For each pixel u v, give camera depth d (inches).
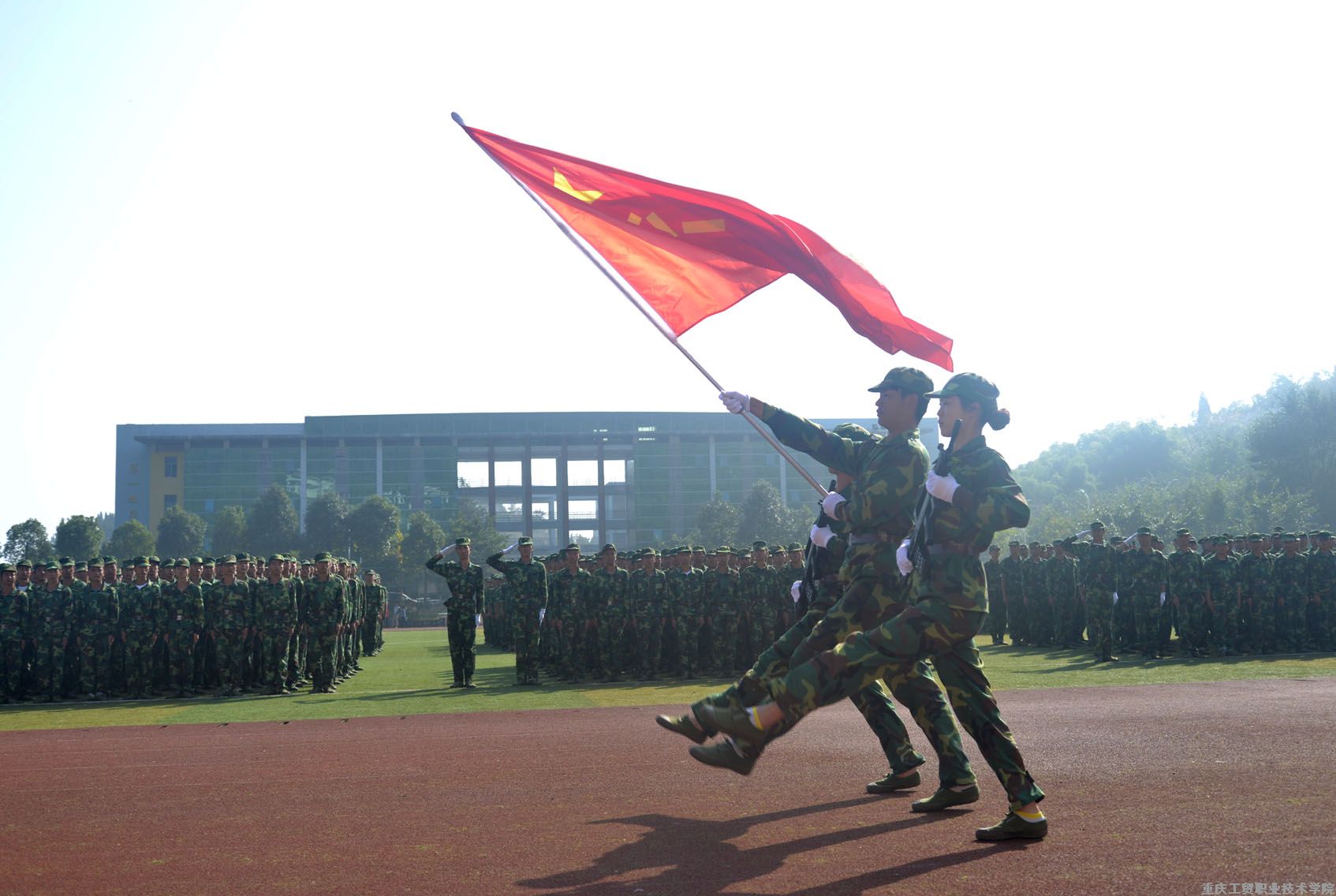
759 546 732.7
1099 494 5059.1
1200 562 780.6
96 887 181.8
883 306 306.8
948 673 209.8
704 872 183.6
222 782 291.7
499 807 247.3
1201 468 4266.7
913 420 248.7
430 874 185.8
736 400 259.3
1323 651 797.9
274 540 3796.8
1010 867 181.6
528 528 4734.3
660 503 4473.4
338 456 4421.8
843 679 201.0
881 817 229.1
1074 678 598.2
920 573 211.9
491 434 4485.7
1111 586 756.6
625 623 722.2
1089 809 227.5
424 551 3619.6
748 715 199.2
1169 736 332.5
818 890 171.0
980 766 294.5
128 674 652.7
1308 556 821.2
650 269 341.1
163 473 4498.0
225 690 661.9
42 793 281.4
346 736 400.8
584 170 332.5
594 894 171.0
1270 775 260.2
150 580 689.6
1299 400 3125.0
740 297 336.5
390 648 1334.9
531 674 673.0
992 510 203.6
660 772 293.6
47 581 652.1
